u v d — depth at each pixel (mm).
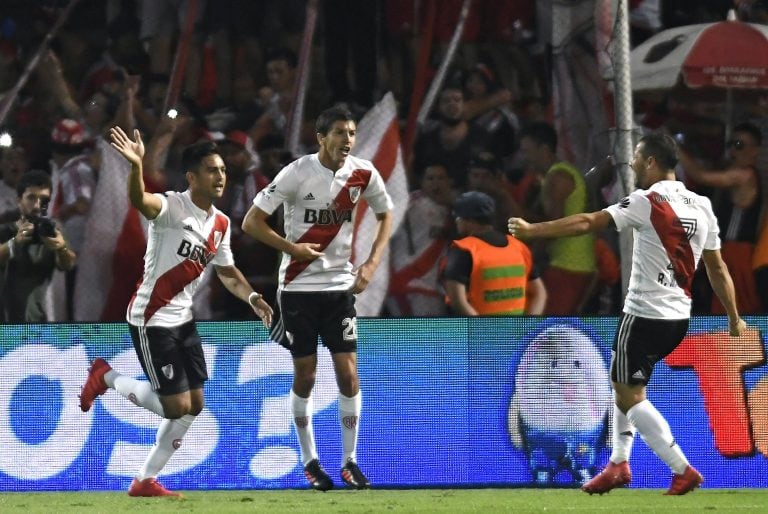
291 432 23641
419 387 23750
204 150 20578
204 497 21703
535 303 26078
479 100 31516
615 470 21219
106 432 23438
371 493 22578
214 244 21156
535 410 23797
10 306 25453
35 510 19188
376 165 28766
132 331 20984
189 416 21469
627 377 20422
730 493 22234
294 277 21734
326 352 23812
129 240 27828
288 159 30531
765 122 31719
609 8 28062
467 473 23688
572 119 31266
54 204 29281
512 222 19391
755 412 23703
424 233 28391
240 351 23688
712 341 23750
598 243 27391
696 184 29484
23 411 23438
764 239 28250
